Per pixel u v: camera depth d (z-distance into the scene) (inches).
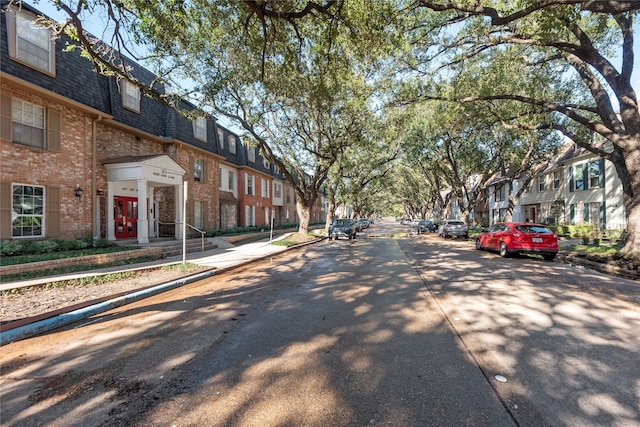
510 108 596.1
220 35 387.5
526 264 454.6
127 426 104.3
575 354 156.0
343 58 372.8
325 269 418.3
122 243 518.3
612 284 312.3
